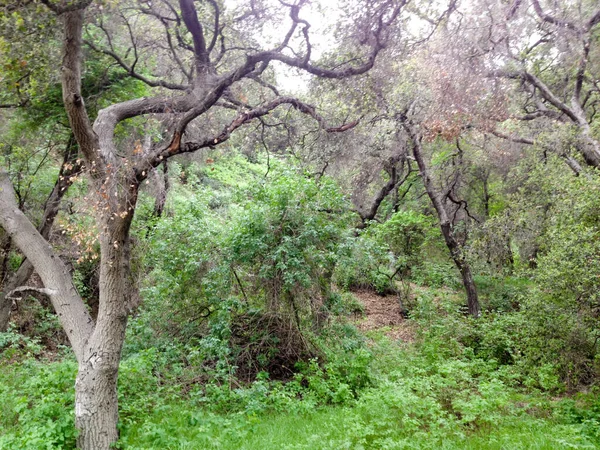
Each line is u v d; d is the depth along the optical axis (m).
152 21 8.22
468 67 8.91
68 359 8.09
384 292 15.52
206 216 9.41
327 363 8.10
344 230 8.62
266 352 8.22
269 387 7.43
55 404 5.28
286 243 7.78
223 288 8.23
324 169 11.75
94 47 7.11
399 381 7.14
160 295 8.56
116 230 5.06
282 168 9.01
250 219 8.10
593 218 6.52
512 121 11.98
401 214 13.69
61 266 5.61
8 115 8.27
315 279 8.12
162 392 6.79
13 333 8.58
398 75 9.58
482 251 12.56
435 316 11.59
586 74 11.30
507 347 9.38
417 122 11.03
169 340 8.30
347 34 7.59
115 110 5.56
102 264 5.14
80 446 4.90
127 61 8.12
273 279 8.11
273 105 6.56
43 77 6.55
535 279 7.12
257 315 8.38
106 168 4.97
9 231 5.61
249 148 10.73
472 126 9.88
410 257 13.81
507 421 6.06
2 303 8.98
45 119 8.27
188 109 5.91
